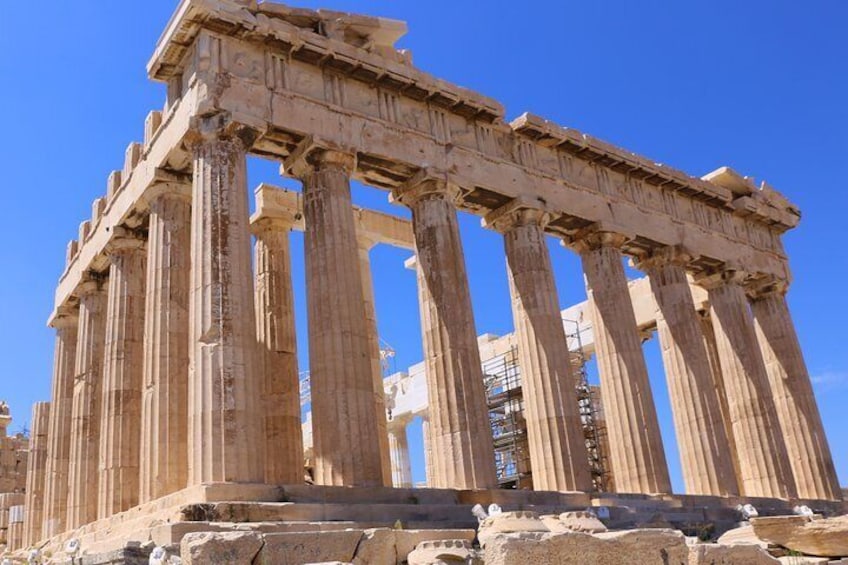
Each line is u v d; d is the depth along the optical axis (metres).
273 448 24.75
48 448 29.36
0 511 38.84
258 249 27.58
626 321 27.86
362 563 11.70
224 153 20.03
